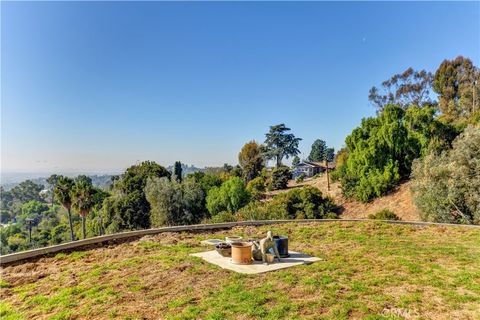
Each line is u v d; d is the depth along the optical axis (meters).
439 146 21.52
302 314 4.64
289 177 38.75
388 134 23.55
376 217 17.69
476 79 43.25
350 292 5.50
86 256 8.47
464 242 9.49
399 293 5.45
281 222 13.62
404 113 26.34
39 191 111.62
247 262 7.19
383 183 22.48
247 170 49.72
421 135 23.16
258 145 61.97
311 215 20.47
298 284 5.89
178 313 4.73
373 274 6.46
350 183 24.47
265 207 21.78
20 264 7.79
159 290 5.71
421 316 4.59
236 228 12.55
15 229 61.22
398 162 23.27
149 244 9.62
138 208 33.16
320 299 5.16
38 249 8.44
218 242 9.62
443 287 5.73
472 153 14.77
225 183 28.97
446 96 46.72
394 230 11.53
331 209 22.38
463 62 46.69
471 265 7.06
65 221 60.03
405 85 55.66
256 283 5.96
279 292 5.48
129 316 4.68
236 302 5.05
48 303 5.32
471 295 5.34
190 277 6.37
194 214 29.17
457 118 37.41
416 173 17.12
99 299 5.34
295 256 7.95
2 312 5.09
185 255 8.16
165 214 27.91
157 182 28.97
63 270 7.27
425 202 15.90
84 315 4.80
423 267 6.91
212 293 5.48
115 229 33.03
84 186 35.12
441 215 15.02
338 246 9.16
